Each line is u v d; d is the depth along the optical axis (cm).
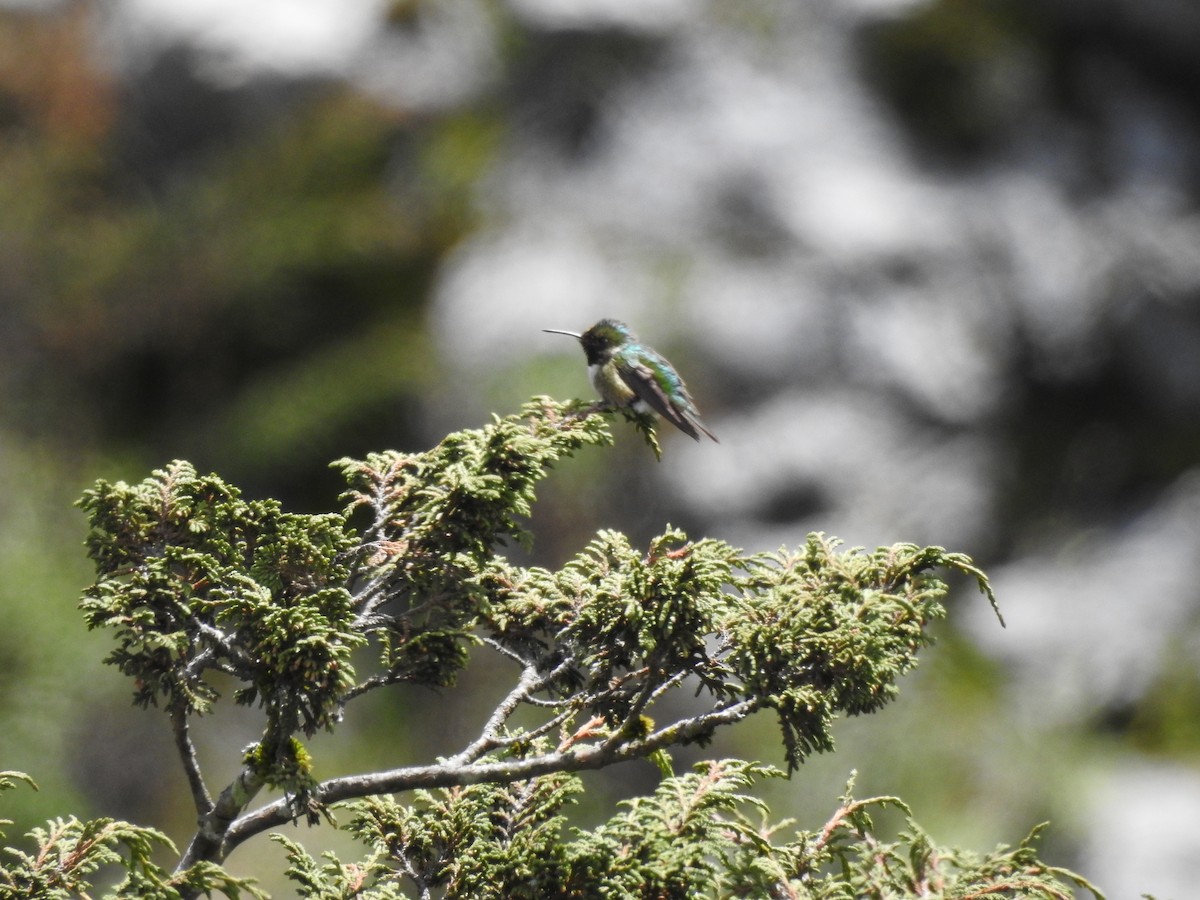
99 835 311
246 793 303
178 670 300
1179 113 2041
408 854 352
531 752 355
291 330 1845
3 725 1431
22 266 1838
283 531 309
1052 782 1459
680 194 1830
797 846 349
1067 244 1875
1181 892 1376
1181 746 1534
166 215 1889
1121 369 1883
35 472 1712
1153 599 1666
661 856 302
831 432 1695
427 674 328
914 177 1877
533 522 1597
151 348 1842
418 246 1855
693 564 315
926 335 1778
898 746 1462
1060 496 1831
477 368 1725
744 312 1730
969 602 1709
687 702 1390
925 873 354
